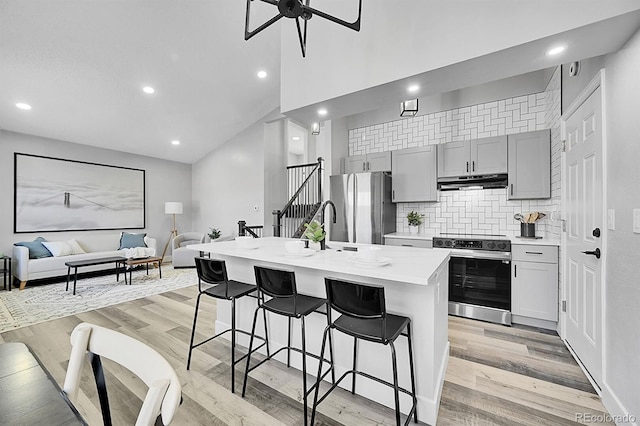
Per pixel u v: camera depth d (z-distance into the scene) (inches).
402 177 160.1
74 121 182.9
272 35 145.1
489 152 136.6
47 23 118.6
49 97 157.8
